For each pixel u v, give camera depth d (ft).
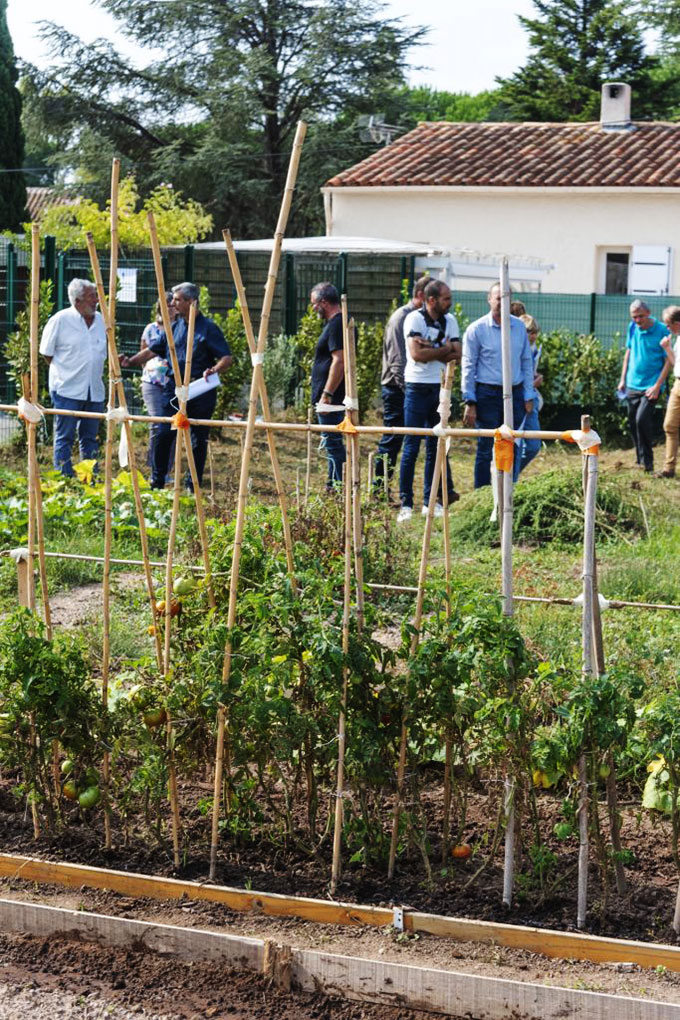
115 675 21.06
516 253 77.15
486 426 35.17
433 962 13.23
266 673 14.34
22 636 15.15
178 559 24.70
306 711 14.88
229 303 64.39
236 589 14.64
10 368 52.31
